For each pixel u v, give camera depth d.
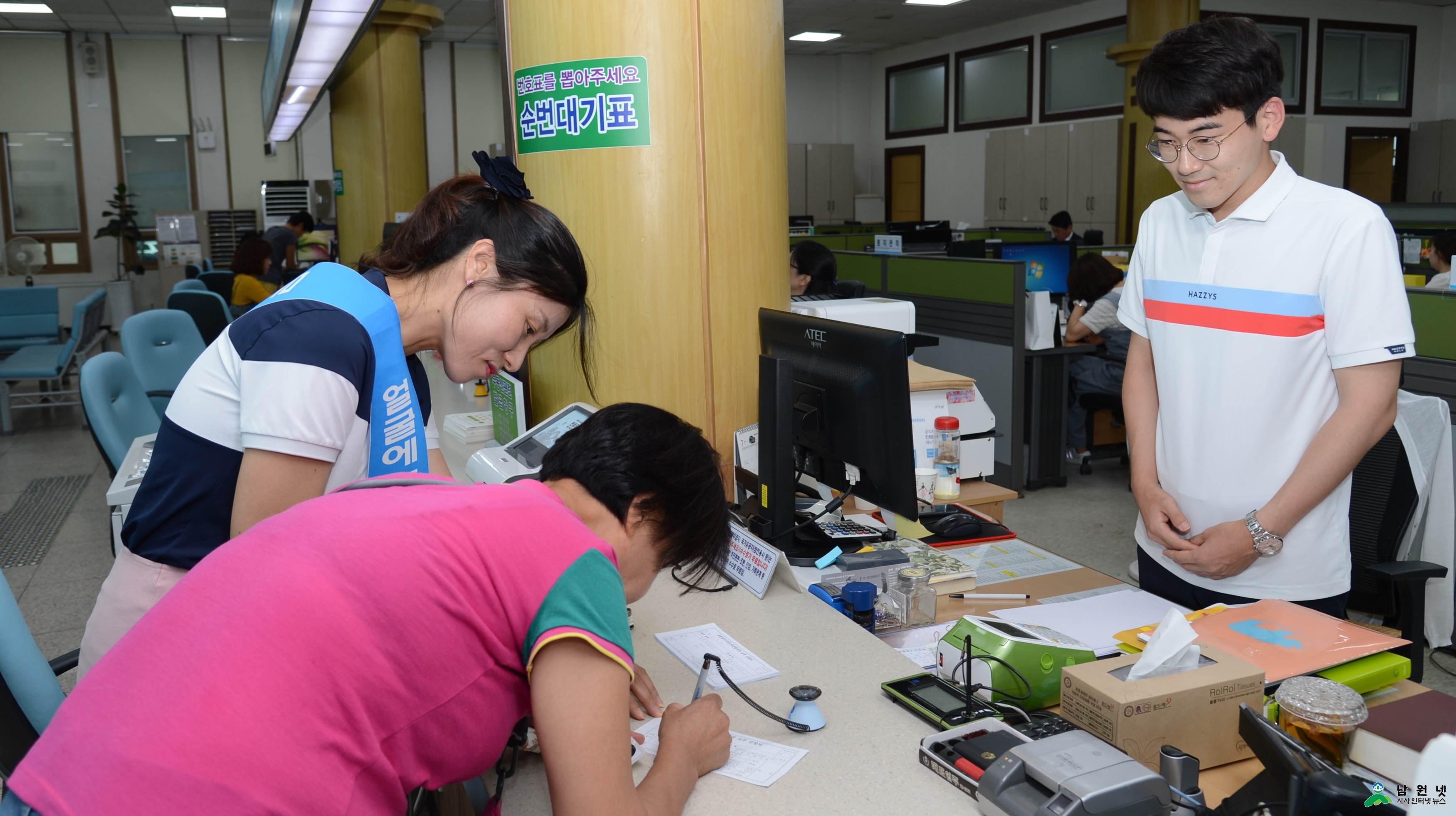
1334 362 1.49
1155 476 1.72
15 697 1.21
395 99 6.68
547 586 0.84
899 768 1.12
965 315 4.74
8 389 6.06
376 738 0.81
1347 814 0.88
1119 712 1.09
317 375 1.05
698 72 2.04
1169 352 1.66
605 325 2.12
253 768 0.76
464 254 1.15
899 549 1.84
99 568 3.73
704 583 1.72
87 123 9.90
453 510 0.85
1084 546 3.88
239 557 0.84
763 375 1.81
